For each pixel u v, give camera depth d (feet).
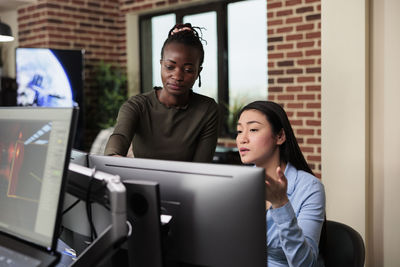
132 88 18.69
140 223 3.53
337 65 10.69
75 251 4.47
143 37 18.69
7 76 18.78
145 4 17.31
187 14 16.67
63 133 3.19
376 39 10.25
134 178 3.90
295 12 12.41
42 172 3.32
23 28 17.76
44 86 16.26
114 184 3.31
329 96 10.87
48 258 3.20
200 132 6.55
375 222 10.53
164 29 17.76
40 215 3.29
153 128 6.40
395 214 10.19
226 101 15.81
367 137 10.47
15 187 3.56
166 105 6.35
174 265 3.75
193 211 3.59
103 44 18.37
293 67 12.55
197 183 3.57
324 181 11.12
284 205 3.96
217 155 13.23
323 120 11.02
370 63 10.38
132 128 6.15
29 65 16.30
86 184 3.55
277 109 5.16
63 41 17.13
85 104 17.89
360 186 10.49
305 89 12.32
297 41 12.41
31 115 3.50
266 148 5.12
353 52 10.41
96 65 18.16
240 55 15.30
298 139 12.53
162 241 3.57
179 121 6.40
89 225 4.14
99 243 3.28
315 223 4.81
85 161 4.29
